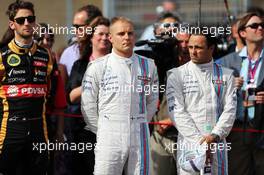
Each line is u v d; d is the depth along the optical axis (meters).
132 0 46.16
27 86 20.78
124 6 46.16
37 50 21.16
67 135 23.41
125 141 20.36
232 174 23.59
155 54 23.17
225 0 25.42
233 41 25.77
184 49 23.02
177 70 21.33
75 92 23.12
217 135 20.62
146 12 46.16
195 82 21.08
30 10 20.83
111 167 20.41
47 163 21.48
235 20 25.72
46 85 21.31
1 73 20.75
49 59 21.38
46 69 21.23
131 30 20.59
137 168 20.44
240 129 23.27
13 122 20.73
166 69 23.23
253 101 23.09
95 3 37.91
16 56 20.78
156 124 23.50
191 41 21.05
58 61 27.75
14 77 20.73
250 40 23.27
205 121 20.95
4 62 20.75
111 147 20.36
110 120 20.45
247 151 23.36
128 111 20.44
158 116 23.55
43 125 21.20
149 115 21.06
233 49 25.22
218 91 21.12
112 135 20.39
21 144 20.80
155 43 23.20
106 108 20.53
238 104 23.09
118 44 20.55
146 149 20.61
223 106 21.20
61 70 24.88
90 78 20.89
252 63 23.31
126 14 46.03
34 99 20.91
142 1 46.28
